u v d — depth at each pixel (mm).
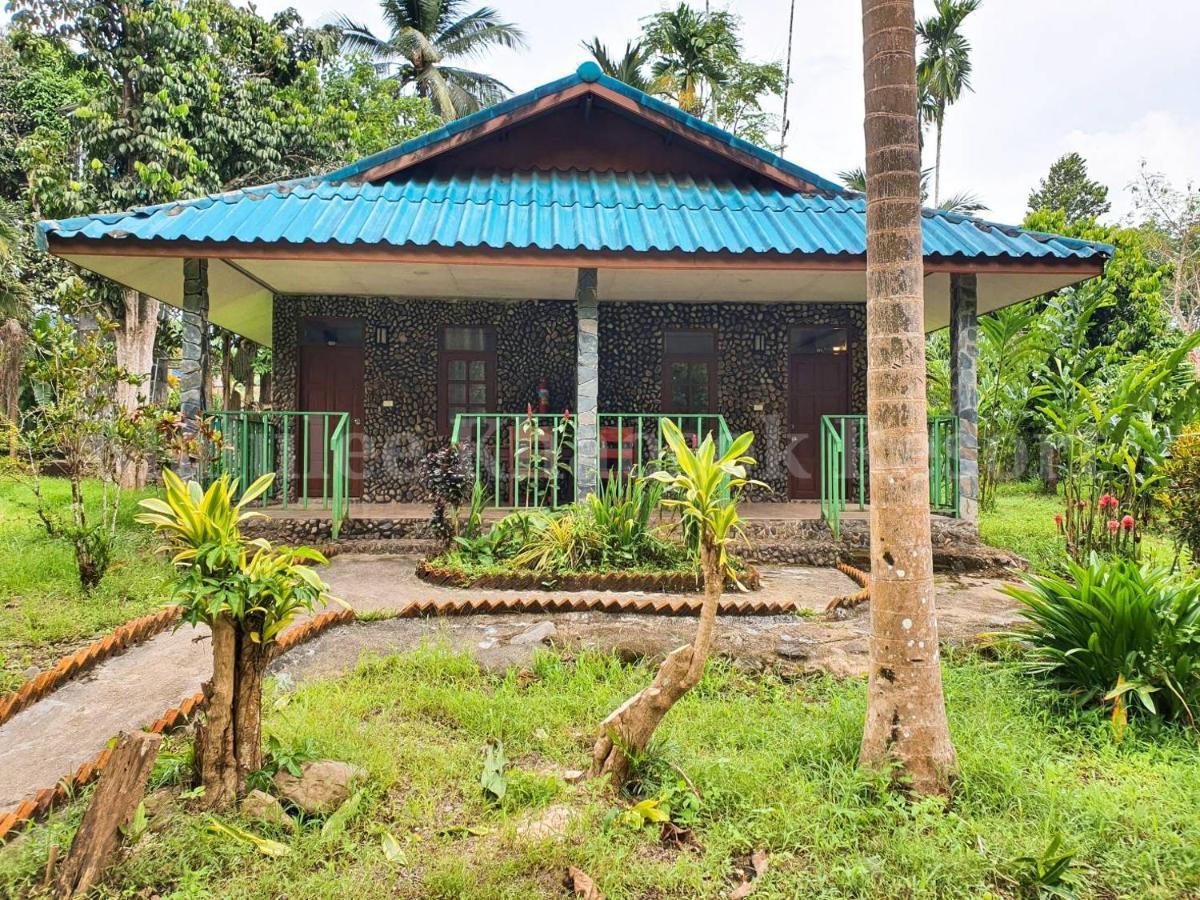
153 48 13078
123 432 5781
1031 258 7277
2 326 13844
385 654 4551
